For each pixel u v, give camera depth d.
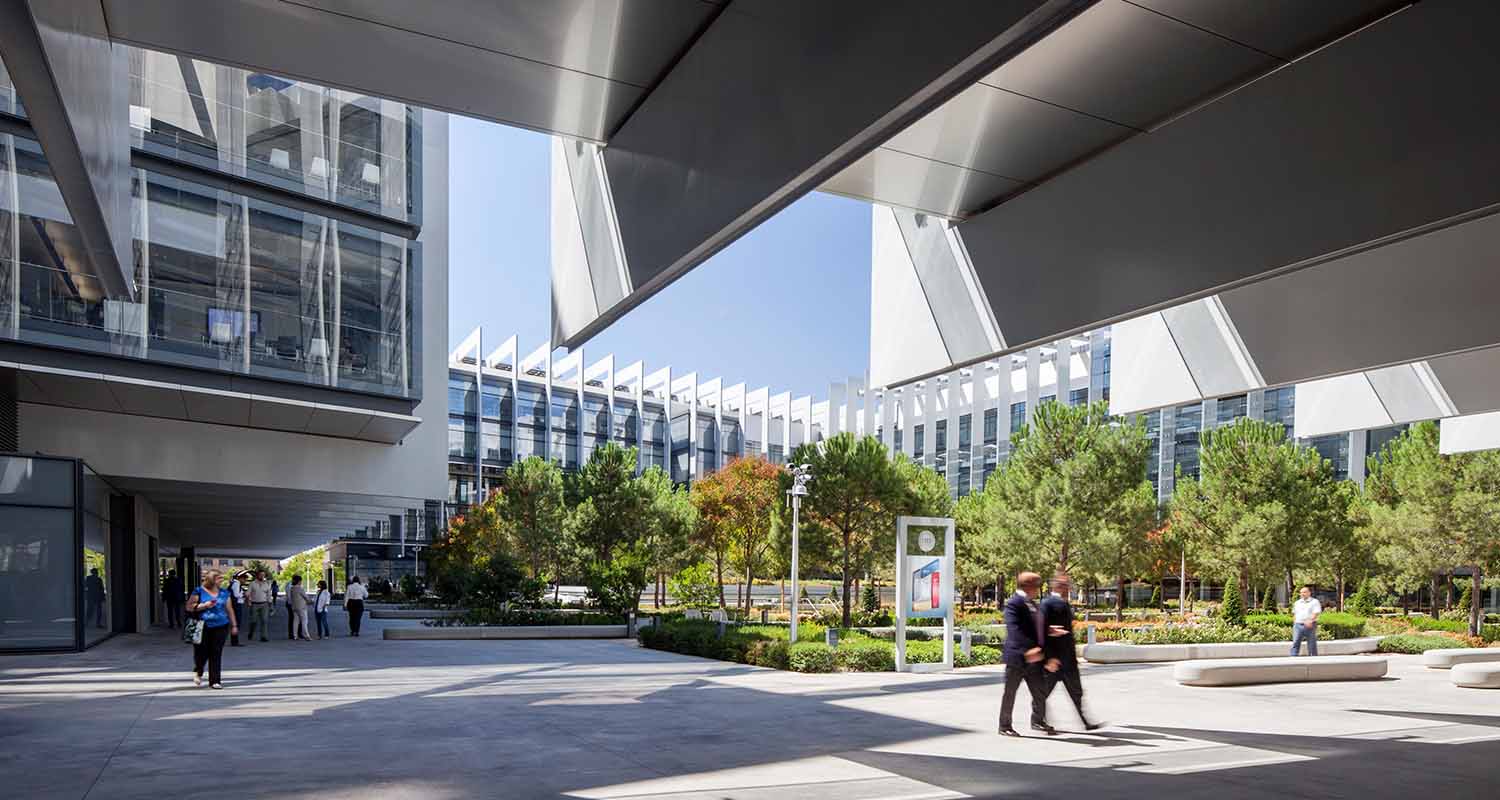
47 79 6.04
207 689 12.91
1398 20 7.14
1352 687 15.55
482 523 42.97
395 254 24.58
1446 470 27.11
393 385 24.09
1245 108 8.30
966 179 10.70
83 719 10.07
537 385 74.81
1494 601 47.62
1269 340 13.89
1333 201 7.75
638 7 7.46
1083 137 9.54
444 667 16.77
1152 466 54.69
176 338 20.70
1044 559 28.09
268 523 43.41
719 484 45.94
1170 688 14.72
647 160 8.78
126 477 21.97
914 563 16.70
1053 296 10.45
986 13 5.30
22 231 18.80
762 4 7.09
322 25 7.59
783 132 6.79
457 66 8.24
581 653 20.67
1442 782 7.60
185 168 21.19
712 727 9.85
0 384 19.14
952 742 9.11
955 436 67.38
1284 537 26.11
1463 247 11.16
